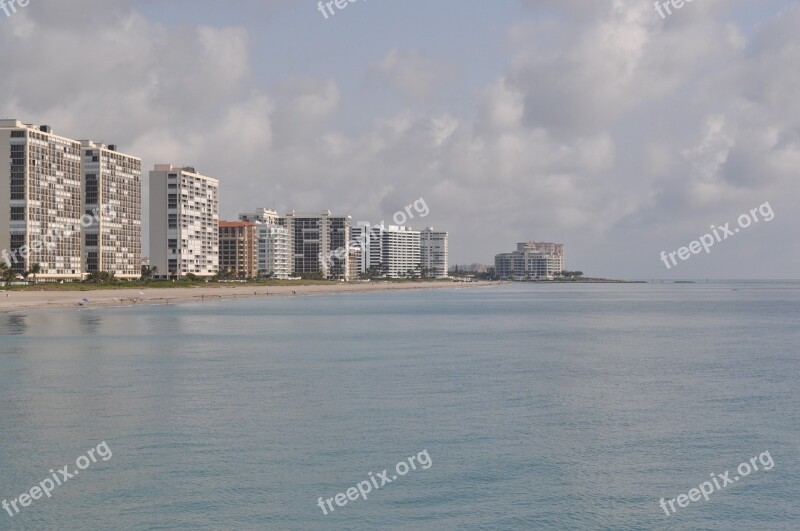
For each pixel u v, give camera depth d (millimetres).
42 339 95625
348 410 49281
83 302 181250
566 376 64812
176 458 38031
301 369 68500
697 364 73750
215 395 54625
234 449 39719
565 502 32438
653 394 55969
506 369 69125
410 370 68125
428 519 30562
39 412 48406
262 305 198875
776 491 34031
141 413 48125
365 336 104250
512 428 44500
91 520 30266
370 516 30797
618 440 41938
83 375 64312
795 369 70250
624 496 33250
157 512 31047
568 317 154500
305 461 37688
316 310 175250
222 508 31484
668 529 29906
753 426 45406
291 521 30281
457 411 49156
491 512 31344
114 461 37562
